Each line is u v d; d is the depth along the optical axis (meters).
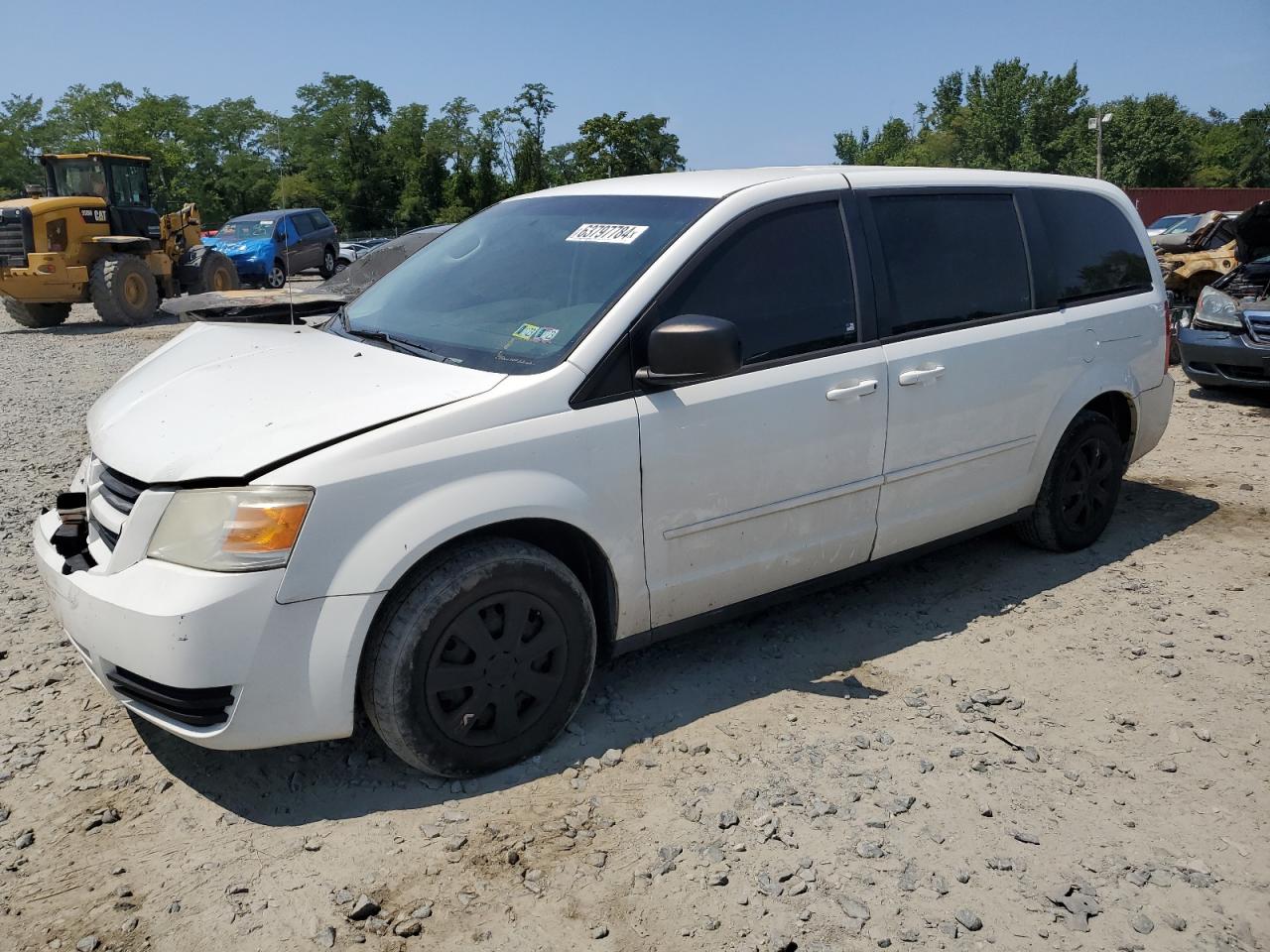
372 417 2.80
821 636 3.99
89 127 86.81
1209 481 6.12
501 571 2.86
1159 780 3.02
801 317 3.54
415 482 2.74
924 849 2.69
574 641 3.08
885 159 106.75
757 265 3.45
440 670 2.81
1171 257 13.40
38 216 15.30
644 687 3.55
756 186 3.54
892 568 4.70
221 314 4.86
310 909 2.45
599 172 64.44
